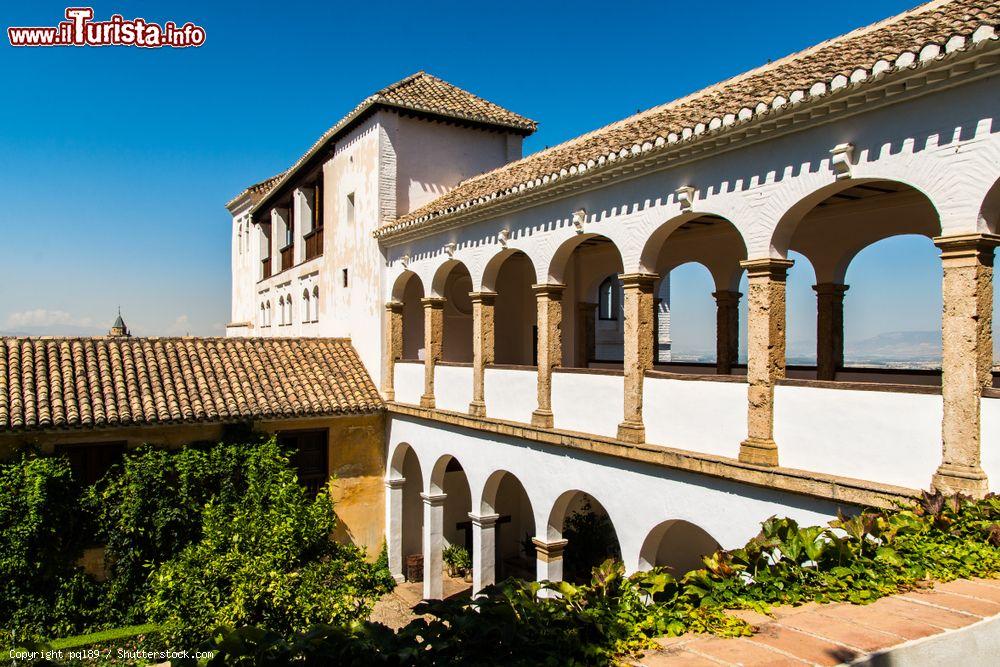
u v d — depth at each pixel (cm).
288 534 1155
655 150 920
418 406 1557
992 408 625
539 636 395
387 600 1591
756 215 821
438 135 1839
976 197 628
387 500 1712
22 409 1320
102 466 1402
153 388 1490
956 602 444
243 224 3325
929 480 664
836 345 1198
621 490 1005
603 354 2089
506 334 1917
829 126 745
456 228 1438
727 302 1367
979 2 759
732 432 855
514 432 1214
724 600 462
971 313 632
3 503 1243
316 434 1666
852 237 1153
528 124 1941
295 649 372
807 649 376
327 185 2075
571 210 1123
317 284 2145
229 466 1412
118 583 1315
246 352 1734
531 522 1870
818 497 736
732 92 980
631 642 397
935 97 656
